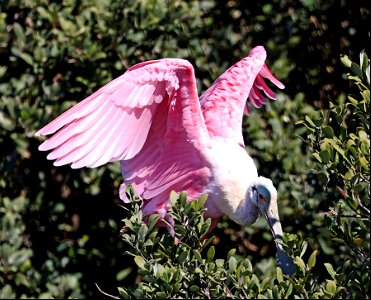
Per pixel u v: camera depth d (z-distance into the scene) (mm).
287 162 13328
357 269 8055
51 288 13672
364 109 8211
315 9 14234
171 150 10898
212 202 10984
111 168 13477
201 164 10922
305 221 13148
